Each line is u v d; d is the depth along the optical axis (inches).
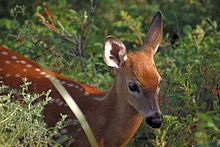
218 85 548.1
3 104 477.1
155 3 774.5
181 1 753.0
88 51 639.1
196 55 591.2
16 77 550.3
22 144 479.2
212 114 531.5
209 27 642.8
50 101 538.9
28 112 479.8
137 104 517.3
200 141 512.7
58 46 624.1
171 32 732.7
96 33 743.1
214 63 557.9
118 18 772.0
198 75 561.3
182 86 557.0
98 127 530.3
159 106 550.3
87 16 650.2
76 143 528.4
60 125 498.6
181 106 550.0
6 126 470.0
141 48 544.1
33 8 694.5
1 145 465.4
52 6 708.7
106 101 532.4
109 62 528.1
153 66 524.1
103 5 773.3
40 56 620.1
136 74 518.3
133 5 768.3
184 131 525.3
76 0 781.3
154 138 544.7
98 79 603.5
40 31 639.8
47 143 494.6
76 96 544.1
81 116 467.2
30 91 542.9
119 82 526.3
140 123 534.6
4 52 567.5
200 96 557.0
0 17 770.2
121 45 525.3
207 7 749.3
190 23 730.8
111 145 532.7
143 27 741.9
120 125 529.3
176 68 564.1
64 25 676.7
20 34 631.8
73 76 605.6
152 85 516.7
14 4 741.9
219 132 493.7
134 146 552.1
